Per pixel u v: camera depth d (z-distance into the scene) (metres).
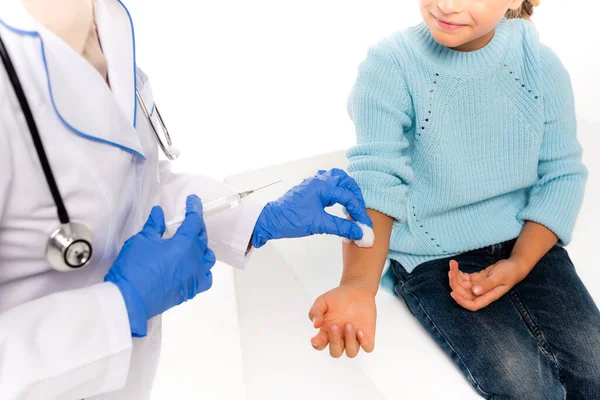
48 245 0.68
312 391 1.09
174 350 1.47
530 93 1.17
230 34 2.62
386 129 1.19
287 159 2.02
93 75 0.72
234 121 2.21
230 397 1.36
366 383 1.09
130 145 0.77
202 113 2.24
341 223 1.04
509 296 1.21
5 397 0.61
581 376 1.09
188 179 1.05
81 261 0.69
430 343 1.17
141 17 2.70
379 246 1.15
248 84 2.38
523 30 1.21
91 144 0.71
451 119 1.17
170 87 2.37
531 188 1.29
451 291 1.18
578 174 1.24
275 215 1.01
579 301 1.17
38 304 0.67
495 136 1.19
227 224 1.01
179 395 1.36
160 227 0.83
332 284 1.31
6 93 0.63
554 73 1.18
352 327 0.96
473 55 1.15
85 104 0.70
